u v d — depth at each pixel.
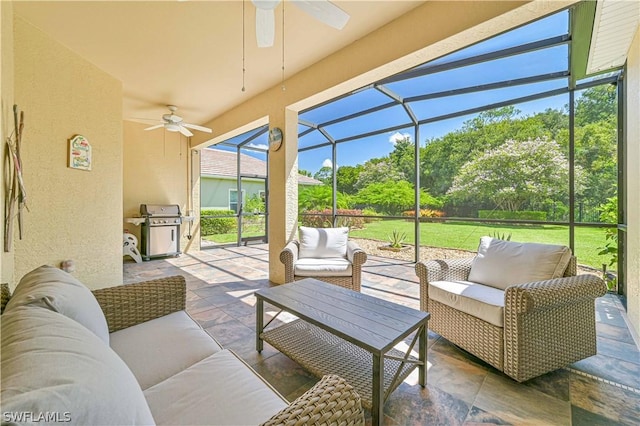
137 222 5.53
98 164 3.37
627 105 2.65
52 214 2.84
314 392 0.86
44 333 0.74
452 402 1.62
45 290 1.08
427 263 2.46
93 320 1.19
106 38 2.87
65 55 2.96
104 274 3.45
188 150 6.69
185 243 6.60
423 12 2.50
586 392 1.68
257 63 3.44
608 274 3.36
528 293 1.63
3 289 1.30
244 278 4.30
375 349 1.38
